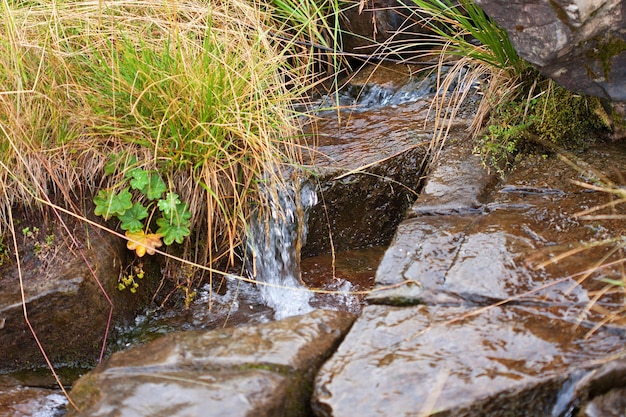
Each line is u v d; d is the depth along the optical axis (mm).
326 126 5273
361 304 4094
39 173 4113
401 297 3234
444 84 4938
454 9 5113
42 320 3807
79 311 3861
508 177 4137
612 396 2625
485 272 3254
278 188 4316
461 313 3068
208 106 4172
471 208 3879
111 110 4309
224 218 4289
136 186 4074
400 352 2879
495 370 2725
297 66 5742
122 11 4820
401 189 4629
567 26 3426
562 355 2758
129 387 2846
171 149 4180
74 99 4379
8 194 4109
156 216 4273
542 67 3691
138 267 4207
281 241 4348
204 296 4332
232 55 4727
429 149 4621
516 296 3092
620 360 2652
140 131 4230
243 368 2887
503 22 3617
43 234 4086
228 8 5359
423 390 2678
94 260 3959
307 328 3117
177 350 3037
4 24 4414
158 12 4930
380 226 4668
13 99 4211
